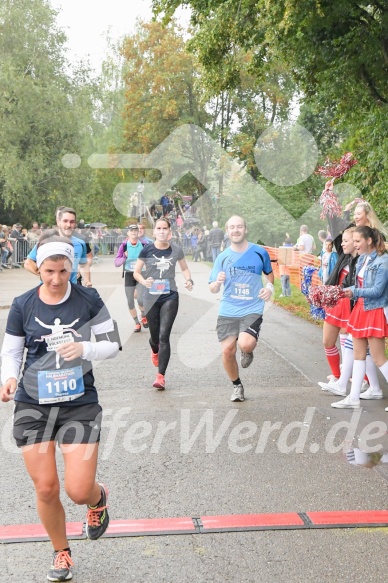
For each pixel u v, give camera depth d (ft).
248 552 13.10
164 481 16.60
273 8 32.58
